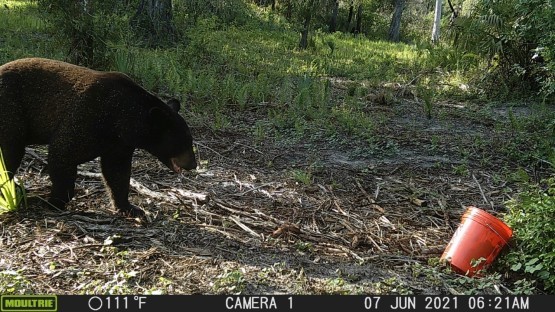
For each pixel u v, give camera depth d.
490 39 14.28
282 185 7.68
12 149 5.84
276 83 14.34
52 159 5.83
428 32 43.34
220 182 7.61
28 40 16.12
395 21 36.44
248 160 8.73
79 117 5.70
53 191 6.01
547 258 5.52
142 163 7.96
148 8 17.66
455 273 5.74
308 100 11.71
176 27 18.27
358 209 7.18
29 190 6.54
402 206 7.37
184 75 12.87
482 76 14.88
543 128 11.02
